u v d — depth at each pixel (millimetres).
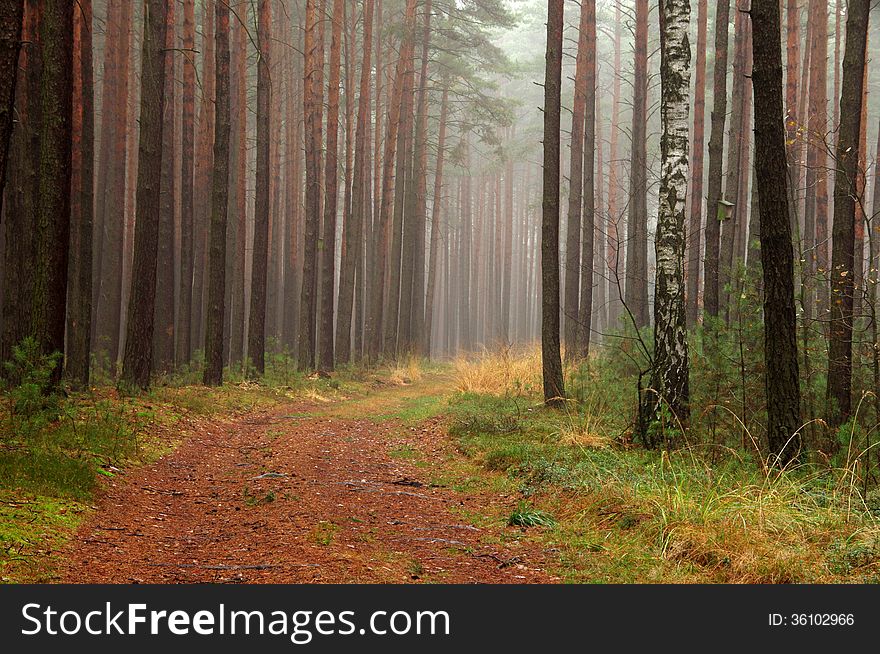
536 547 7352
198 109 34031
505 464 11219
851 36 11898
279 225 39062
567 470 10008
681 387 11453
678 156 11734
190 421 14672
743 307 11805
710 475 8914
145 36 17016
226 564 6305
